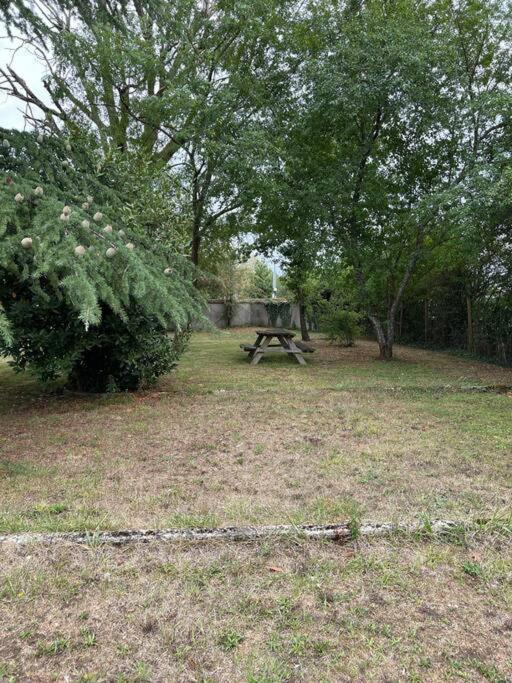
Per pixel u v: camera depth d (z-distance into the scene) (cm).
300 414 540
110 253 364
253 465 374
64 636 174
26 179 452
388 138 959
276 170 904
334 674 159
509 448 409
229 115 906
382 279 1062
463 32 902
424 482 333
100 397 643
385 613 188
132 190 701
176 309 411
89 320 319
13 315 559
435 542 236
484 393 654
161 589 199
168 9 806
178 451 414
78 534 237
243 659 164
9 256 359
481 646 171
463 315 1196
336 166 954
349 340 1402
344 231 990
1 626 178
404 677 158
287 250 1077
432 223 925
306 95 929
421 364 998
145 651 167
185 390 693
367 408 563
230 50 1031
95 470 365
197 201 1022
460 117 867
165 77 900
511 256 941
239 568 214
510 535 243
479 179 736
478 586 205
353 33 877
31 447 427
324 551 227
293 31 973
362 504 294
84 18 684
